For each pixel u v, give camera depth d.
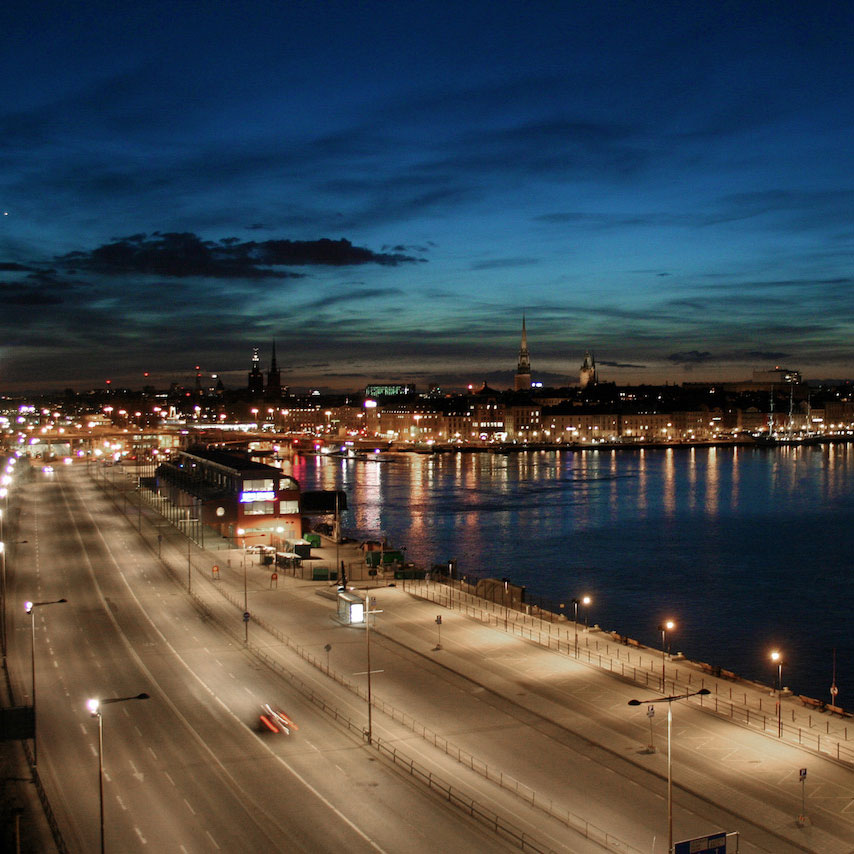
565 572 167.62
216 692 82.06
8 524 191.38
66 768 65.38
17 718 71.69
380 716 76.31
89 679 85.75
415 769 65.31
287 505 174.50
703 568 170.38
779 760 67.12
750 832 56.25
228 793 61.28
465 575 153.25
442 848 53.88
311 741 70.56
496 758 67.56
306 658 93.06
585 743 70.56
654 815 58.31
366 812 58.56
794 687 103.00
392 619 111.12
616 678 87.19
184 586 129.38
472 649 97.31
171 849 53.72
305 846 54.12
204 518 171.88
